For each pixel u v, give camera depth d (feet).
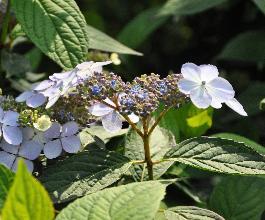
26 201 1.98
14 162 2.40
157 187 2.09
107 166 2.38
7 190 2.17
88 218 2.06
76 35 2.62
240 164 2.35
